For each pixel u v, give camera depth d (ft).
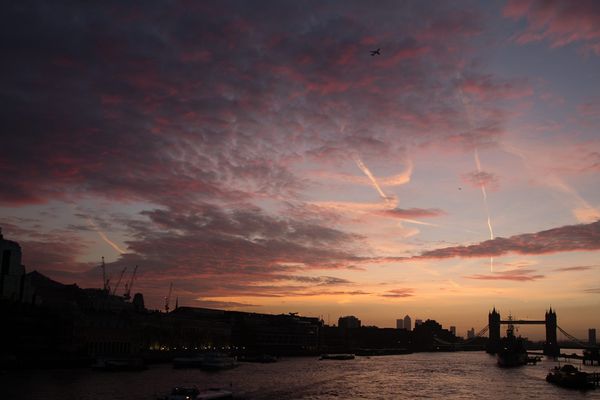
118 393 630.74
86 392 633.20
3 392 613.11
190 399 568.82
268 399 631.15
